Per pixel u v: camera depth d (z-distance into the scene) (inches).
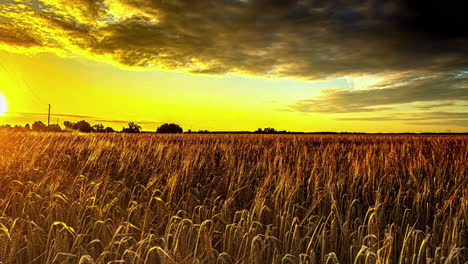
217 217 181.5
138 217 182.5
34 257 144.4
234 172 280.4
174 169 310.5
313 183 265.7
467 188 241.8
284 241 156.6
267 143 643.5
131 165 326.0
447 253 157.8
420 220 211.0
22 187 243.8
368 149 481.4
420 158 361.7
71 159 344.5
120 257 146.7
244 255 142.0
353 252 157.8
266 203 219.8
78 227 163.0
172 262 123.4
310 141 813.2
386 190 255.9
